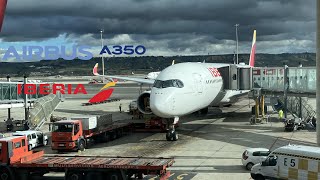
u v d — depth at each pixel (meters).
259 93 48.53
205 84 41.88
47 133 45.50
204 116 56.75
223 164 28.47
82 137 35.34
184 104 37.53
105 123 41.19
